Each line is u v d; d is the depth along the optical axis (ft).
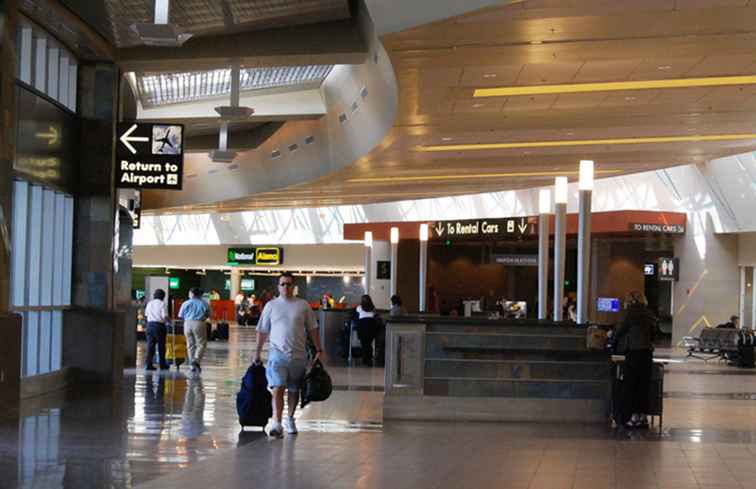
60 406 47.75
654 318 44.06
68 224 57.72
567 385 46.11
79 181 58.23
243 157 121.70
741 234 114.32
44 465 31.07
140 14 51.80
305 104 89.66
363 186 114.21
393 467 31.55
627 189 122.93
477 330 46.19
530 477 30.01
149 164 59.11
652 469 31.83
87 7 50.11
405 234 146.82
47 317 55.16
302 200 137.69
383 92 65.82
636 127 66.90
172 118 85.76
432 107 60.29
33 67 51.49
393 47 44.09
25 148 49.29
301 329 39.14
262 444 36.55
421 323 46.14
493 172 97.35
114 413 45.32
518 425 44.16
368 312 83.30
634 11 38.24
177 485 27.91
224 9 52.54
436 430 41.68
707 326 115.44
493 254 139.64
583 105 58.90
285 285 39.32
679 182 115.75
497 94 55.67
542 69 48.96
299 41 59.16
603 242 135.64
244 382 40.22
